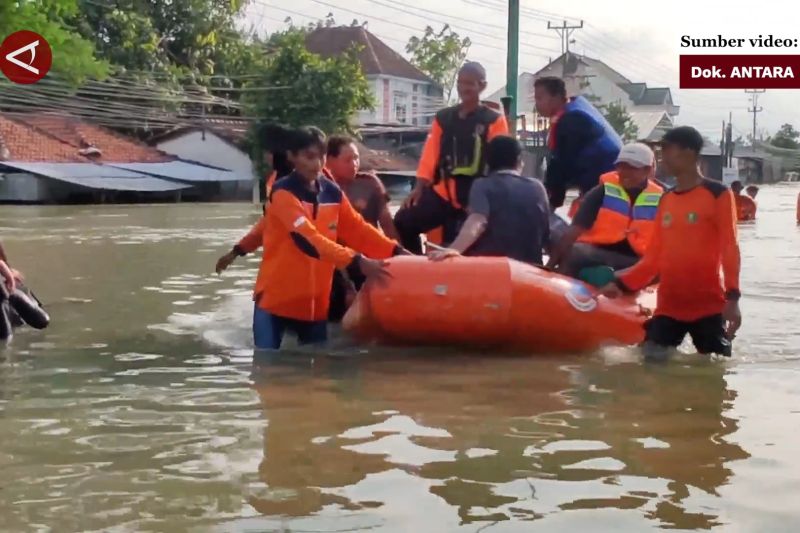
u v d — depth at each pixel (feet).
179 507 10.11
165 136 134.62
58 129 122.62
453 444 12.39
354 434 12.87
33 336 21.13
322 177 20.04
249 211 93.45
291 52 134.51
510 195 20.98
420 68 223.10
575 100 25.05
